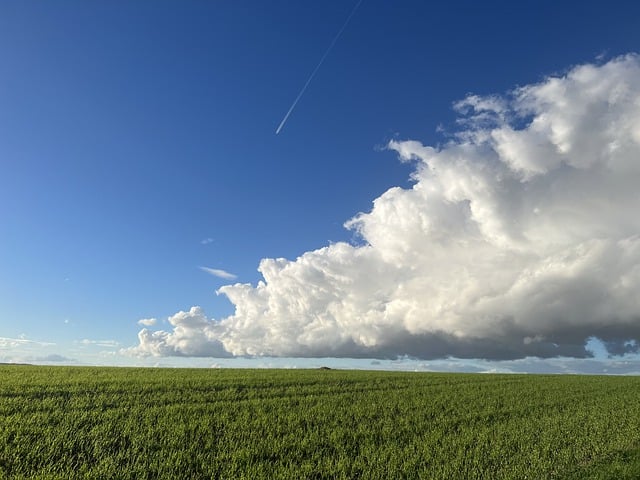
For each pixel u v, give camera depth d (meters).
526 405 29.23
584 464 15.02
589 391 40.09
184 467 13.34
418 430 20.20
